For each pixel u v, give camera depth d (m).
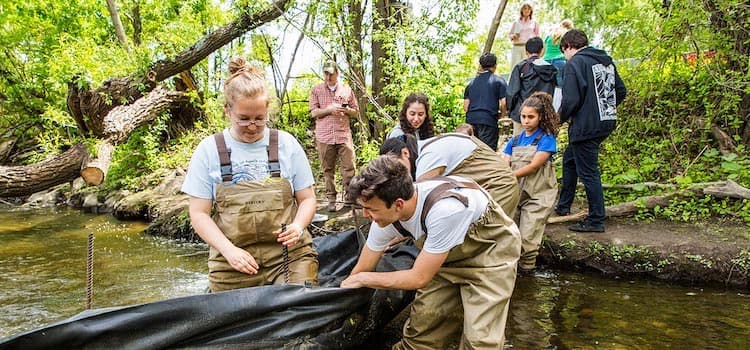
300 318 2.59
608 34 6.91
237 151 2.70
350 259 3.87
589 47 4.92
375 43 8.52
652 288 4.22
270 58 8.71
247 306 2.48
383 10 8.43
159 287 4.64
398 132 4.43
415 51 7.85
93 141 7.62
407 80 7.71
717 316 3.61
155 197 8.70
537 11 9.47
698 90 6.47
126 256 5.84
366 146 7.36
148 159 10.49
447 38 7.96
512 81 5.80
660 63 6.70
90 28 13.48
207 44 8.57
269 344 2.51
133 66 9.16
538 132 4.70
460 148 3.79
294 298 2.58
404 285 2.62
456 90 8.02
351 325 2.83
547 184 4.68
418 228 2.62
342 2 7.53
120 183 10.20
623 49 6.80
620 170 6.25
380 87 8.57
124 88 8.92
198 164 2.69
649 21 6.57
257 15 7.89
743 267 4.18
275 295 2.54
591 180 4.92
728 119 6.30
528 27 8.30
